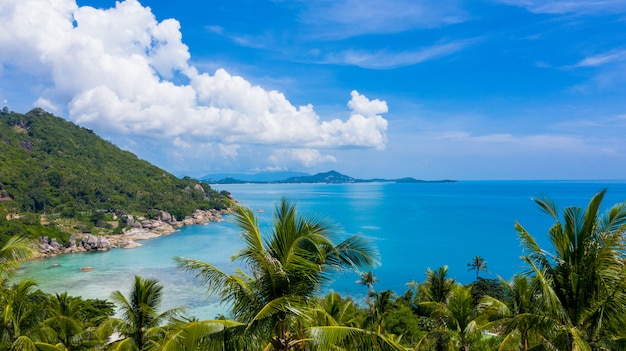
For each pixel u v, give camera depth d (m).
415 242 111.94
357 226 143.25
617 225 10.94
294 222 9.55
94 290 62.97
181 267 9.82
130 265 82.19
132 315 17.89
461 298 21.81
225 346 9.12
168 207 162.25
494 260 90.38
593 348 10.60
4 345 15.74
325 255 9.88
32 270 77.81
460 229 136.38
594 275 10.79
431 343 25.22
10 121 193.62
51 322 19.52
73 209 131.75
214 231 139.38
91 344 20.45
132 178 192.62
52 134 196.75
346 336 9.07
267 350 9.89
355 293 63.66
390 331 31.91
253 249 9.45
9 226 93.06
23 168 149.62
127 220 132.75
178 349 9.06
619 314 10.38
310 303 9.95
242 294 9.62
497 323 19.69
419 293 39.00
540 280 10.72
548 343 11.19
